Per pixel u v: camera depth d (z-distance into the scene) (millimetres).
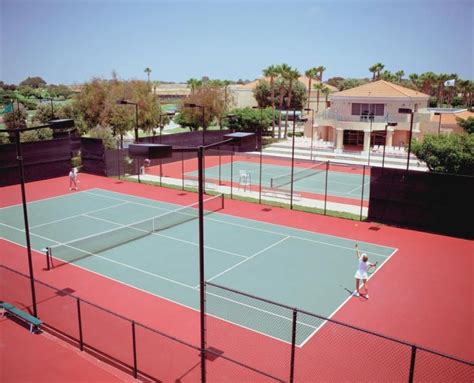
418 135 52625
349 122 52469
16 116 49875
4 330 12914
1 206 27672
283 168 42562
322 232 22594
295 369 10938
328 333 12789
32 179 34875
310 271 17547
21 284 16109
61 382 10430
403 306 14570
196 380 10453
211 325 13219
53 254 19359
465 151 30000
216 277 16922
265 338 12492
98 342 12148
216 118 59250
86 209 27047
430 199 22422
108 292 15594
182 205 28109
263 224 23969
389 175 23438
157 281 16547
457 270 17641
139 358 11375
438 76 85250
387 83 57562
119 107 45719
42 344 12109
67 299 14922
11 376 10656
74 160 41469
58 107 51375
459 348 12102
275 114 65625
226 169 41406
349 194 31578
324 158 49656
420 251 19812
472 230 21516
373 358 11484
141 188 32781
